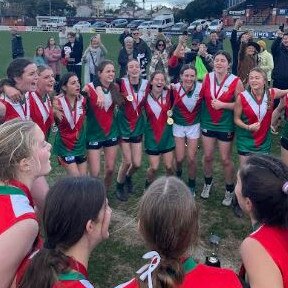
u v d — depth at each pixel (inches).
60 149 204.1
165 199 66.1
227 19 1891.0
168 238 64.7
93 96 208.2
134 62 217.2
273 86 373.4
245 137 211.3
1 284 75.8
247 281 79.6
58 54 547.8
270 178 80.8
